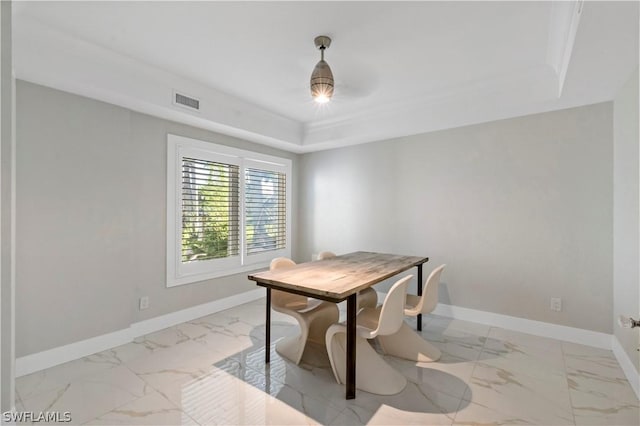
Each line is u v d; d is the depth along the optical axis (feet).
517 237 10.68
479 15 6.64
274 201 15.39
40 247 7.96
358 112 12.87
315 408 6.48
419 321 10.67
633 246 7.44
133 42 7.84
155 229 10.62
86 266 8.78
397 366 8.23
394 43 7.77
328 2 6.27
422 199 12.71
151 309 10.54
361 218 14.48
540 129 10.28
